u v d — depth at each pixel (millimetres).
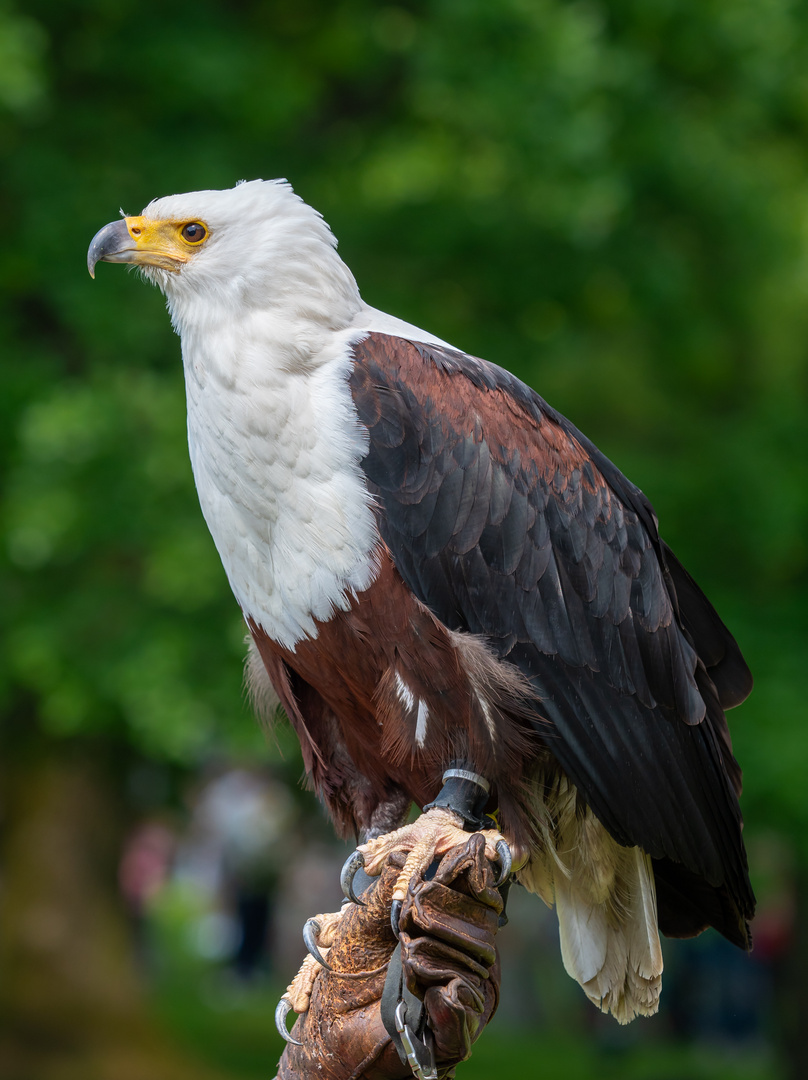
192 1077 15523
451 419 4926
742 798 12242
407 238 13320
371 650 4824
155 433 12227
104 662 12312
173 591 12000
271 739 5863
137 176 12672
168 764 16031
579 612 5059
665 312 14578
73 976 15812
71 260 12484
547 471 5117
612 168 13023
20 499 12234
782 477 13375
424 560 4809
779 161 15664
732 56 14219
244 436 4832
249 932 24000
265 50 13406
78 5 12906
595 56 12883
